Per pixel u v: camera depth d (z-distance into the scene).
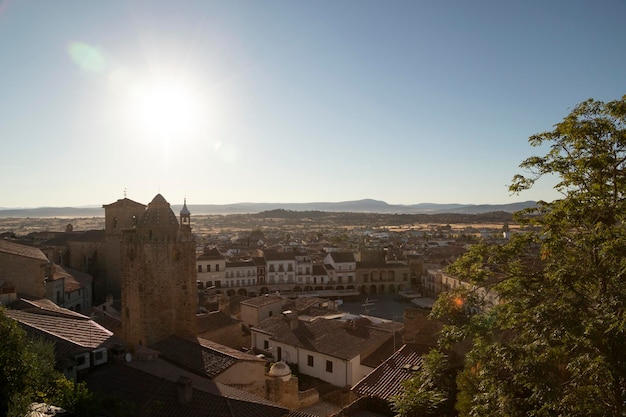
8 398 23.78
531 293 22.67
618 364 17.66
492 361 21.36
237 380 43.72
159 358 45.62
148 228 51.81
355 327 60.56
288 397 47.59
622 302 17.30
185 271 53.41
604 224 20.30
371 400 35.38
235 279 145.75
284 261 152.12
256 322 80.00
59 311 51.22
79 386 29.17
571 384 20.20
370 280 157.12
